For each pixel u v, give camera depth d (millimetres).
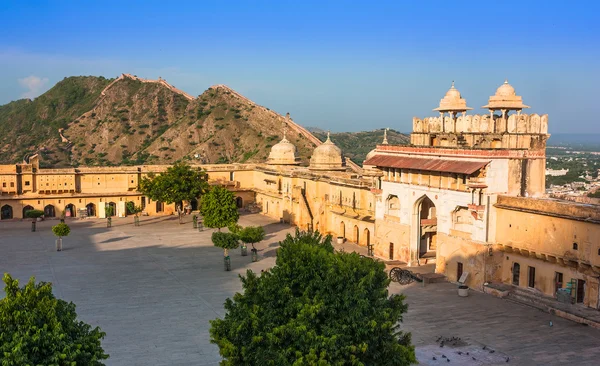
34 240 64812
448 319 37531
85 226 74812
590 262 37188
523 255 42469
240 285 46000
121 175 85125
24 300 21219
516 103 47125
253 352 22078
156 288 45000
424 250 53844
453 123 51219
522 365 30312
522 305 40469
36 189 81312
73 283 46281
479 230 44156
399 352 22625
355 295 22844
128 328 35688
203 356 31328
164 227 74500
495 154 43719
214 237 51594
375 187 55719
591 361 30797
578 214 37875
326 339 20922
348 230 65562
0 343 19516
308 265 24562
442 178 47406
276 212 83062
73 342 20859
